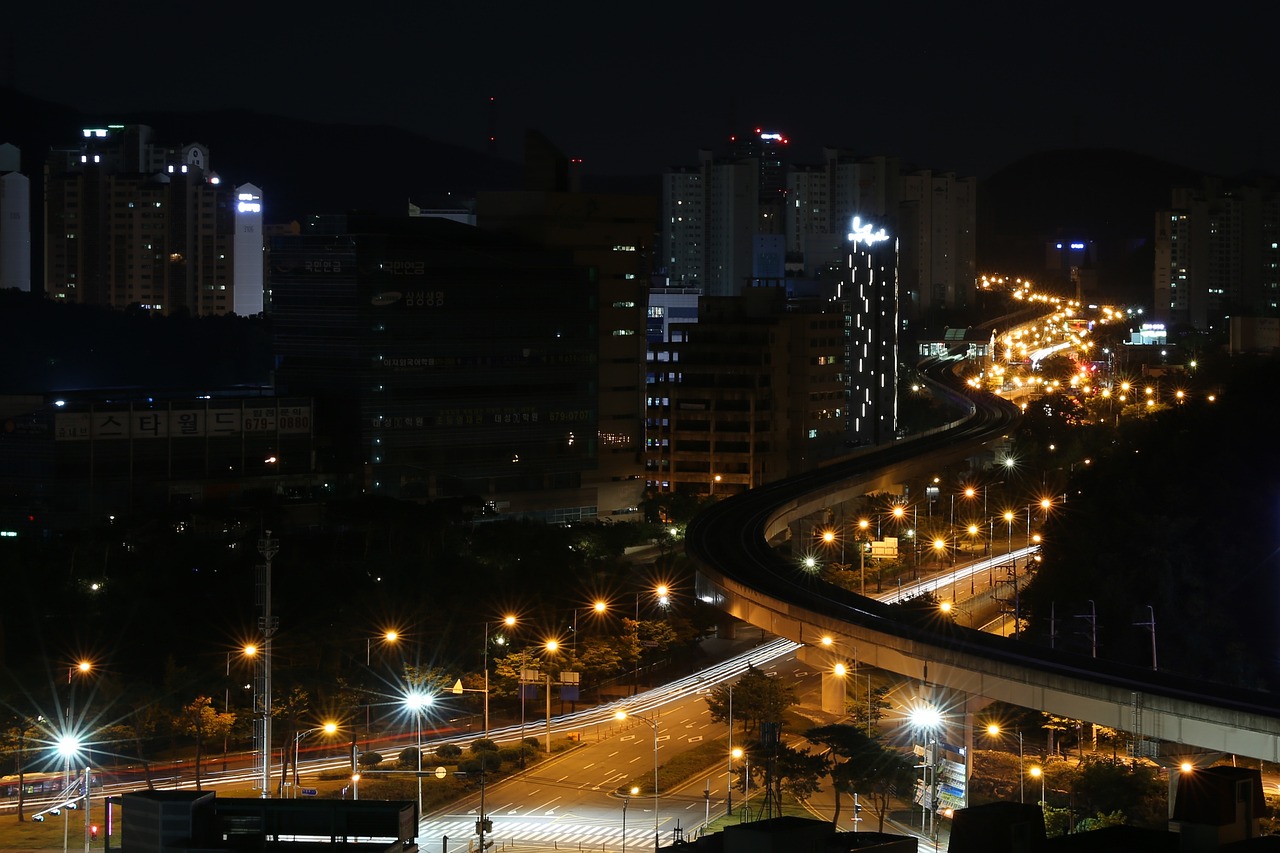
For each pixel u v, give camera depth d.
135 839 101.44
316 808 103.62
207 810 103.25
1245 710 199.62
